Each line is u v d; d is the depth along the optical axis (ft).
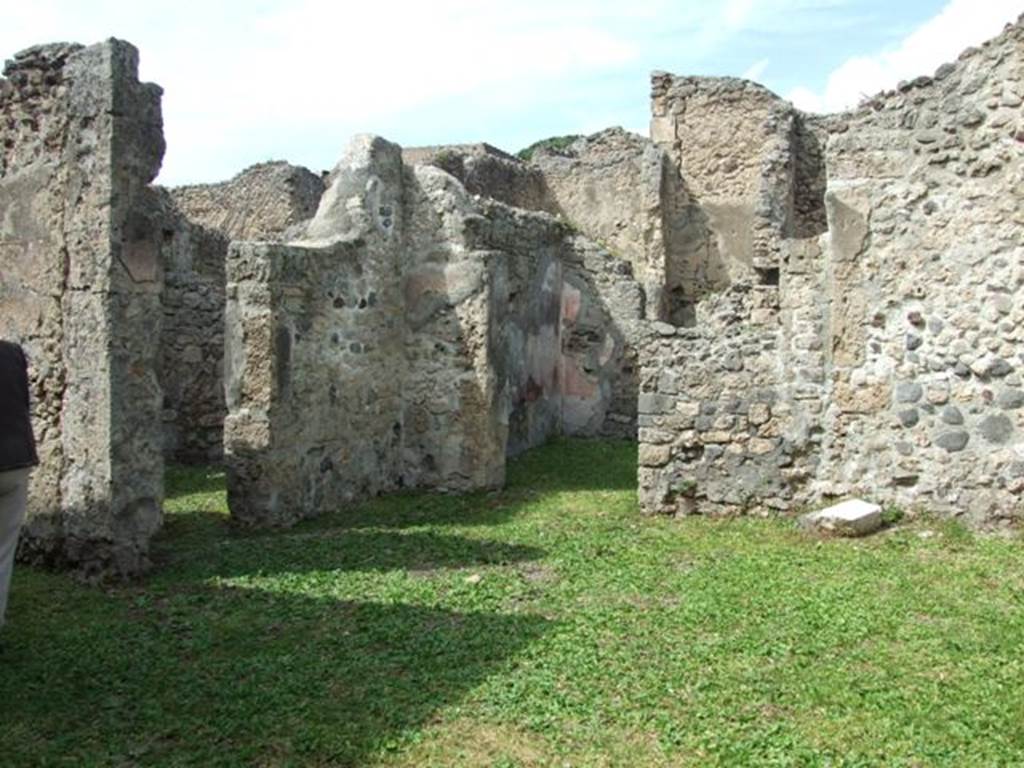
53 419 22.27
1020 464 25.80
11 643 17.61
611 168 62.49
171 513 30.35
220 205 68.74
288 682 15.78
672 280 57.00
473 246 34.27
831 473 28.17
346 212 32.58
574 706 14.79
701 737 13.73
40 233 22.47
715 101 56.54
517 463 39.29
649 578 21.98
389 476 34.01
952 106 26.71
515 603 20.21
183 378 41.27
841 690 15.34
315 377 29.91
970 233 26.48
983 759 13.07
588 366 47.73
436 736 13.84
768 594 20.47
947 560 23.21
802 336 28.43
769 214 48.73
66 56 22.17
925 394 26.99
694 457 29.35
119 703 15.02
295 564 23.45
